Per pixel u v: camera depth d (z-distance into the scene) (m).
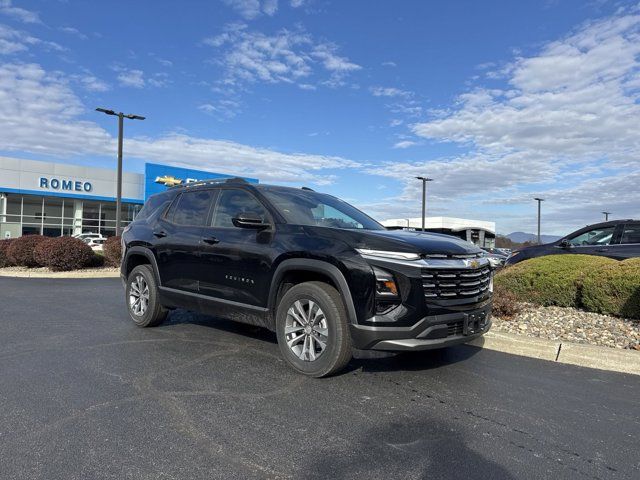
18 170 34.62
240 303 5.15
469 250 4.60
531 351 5.60
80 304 8.97
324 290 4.39
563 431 3.49
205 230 5.72
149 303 6.46
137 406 3.79
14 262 17.73
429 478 2.78
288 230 4.84
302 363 4.54
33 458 2.94
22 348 5.57
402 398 4.07
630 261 7.52
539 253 10.50
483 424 3.58
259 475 2.78
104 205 40.66
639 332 6.36
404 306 4.06
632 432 3.50
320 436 3.30
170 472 2.80
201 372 4.67
